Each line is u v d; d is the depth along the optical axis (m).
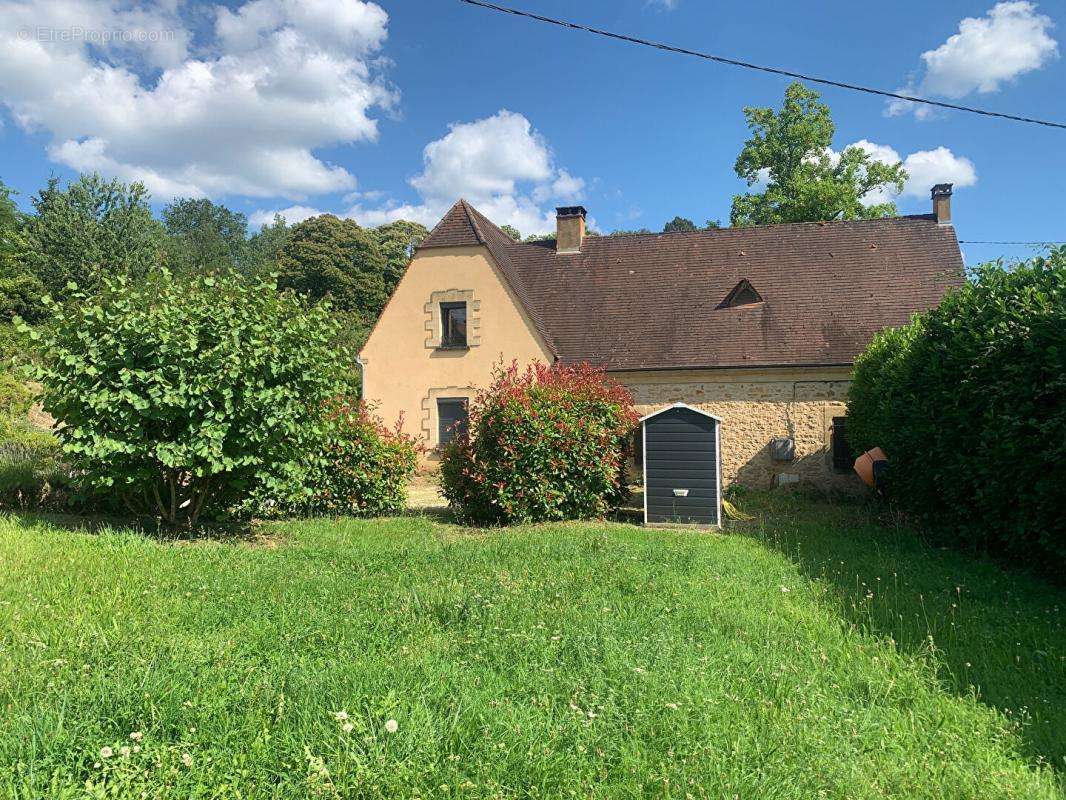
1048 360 6.57
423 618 4.96
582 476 11.61
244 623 4.75
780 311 17.31
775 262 18.83
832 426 15.92
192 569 6.34
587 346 17.92
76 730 2.90
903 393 9.79
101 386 7.82
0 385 14.36
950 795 2.87
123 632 4.36
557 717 3.32
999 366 7.43
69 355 7.65
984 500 7.76
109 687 3.31
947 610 5.73
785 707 3.54
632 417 12.48
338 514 11.66
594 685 3.71
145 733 2.92
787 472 16.12
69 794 2.49
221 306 8.30
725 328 17.28
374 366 18.69
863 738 3.30
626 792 2.74
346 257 46.41
